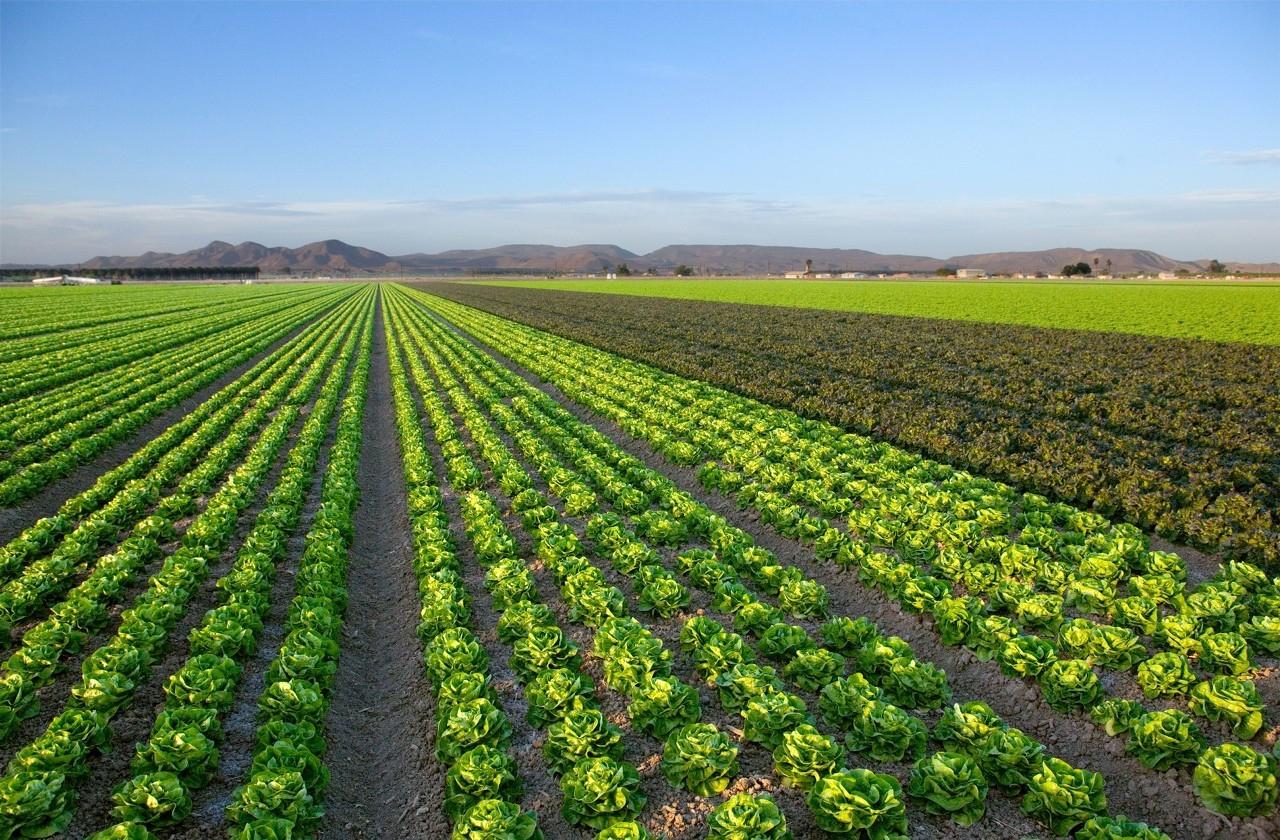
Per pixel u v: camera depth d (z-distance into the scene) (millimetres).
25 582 11812
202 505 17672
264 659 10742
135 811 7184
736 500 17344
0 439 22484
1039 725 9125
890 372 34438
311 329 62719
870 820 6855
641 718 8719
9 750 8578
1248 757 7398
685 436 23172
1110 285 134750
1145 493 17109
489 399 29422
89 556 13859
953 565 12188
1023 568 12117
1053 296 97438
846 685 8883
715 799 7836
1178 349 41344
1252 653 9953
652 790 8016
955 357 39062
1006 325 56531
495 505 16344
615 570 13508
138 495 16484
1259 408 26578
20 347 45469
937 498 15586
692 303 89312
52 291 131125
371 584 14078
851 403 27922
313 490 19344
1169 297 92812
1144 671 9156
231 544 15016
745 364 37812
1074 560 12867
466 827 6977
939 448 20641
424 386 33125
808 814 7570
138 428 25672
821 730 8891
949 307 78688
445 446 21859
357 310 92312
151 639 10117
